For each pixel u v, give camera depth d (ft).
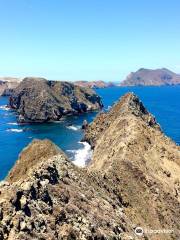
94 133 507.71
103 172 218.59
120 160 246.47
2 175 374.43
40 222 94.38
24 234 86.74
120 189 212.43
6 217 88.38
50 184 121.39
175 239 191.11
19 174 229.04
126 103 464.65
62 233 96.89
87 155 448.65
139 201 212.84
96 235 107.86
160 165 284.41
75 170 168.55
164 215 211.20
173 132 616.39
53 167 138.62
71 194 127.75
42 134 604.90
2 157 445.78
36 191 104.22
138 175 238.89
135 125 336.90
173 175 281.74
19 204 93.66
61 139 556.92
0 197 94.02
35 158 235.20
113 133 378.73
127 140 297.33
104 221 126.11
